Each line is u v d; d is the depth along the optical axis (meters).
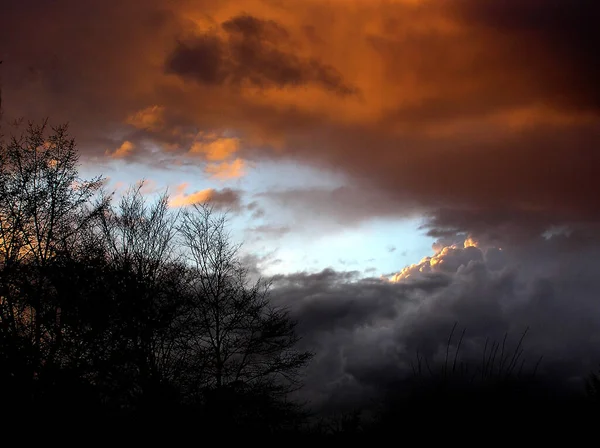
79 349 19.83
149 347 23.23
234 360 29.44
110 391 20.20
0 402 17.53
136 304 22.80
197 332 28.09
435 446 11.40
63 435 18.44
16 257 21.34
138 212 29.28
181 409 23.80
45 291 20.78
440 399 11.97
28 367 18.52
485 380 12.16
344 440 13.70
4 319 19.36
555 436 10.82
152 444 21.45
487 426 11.27
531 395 11.84
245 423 26.56
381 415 12.79
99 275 22.16
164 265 28.02
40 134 24.50
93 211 25.59
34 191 23.47
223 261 31.94
